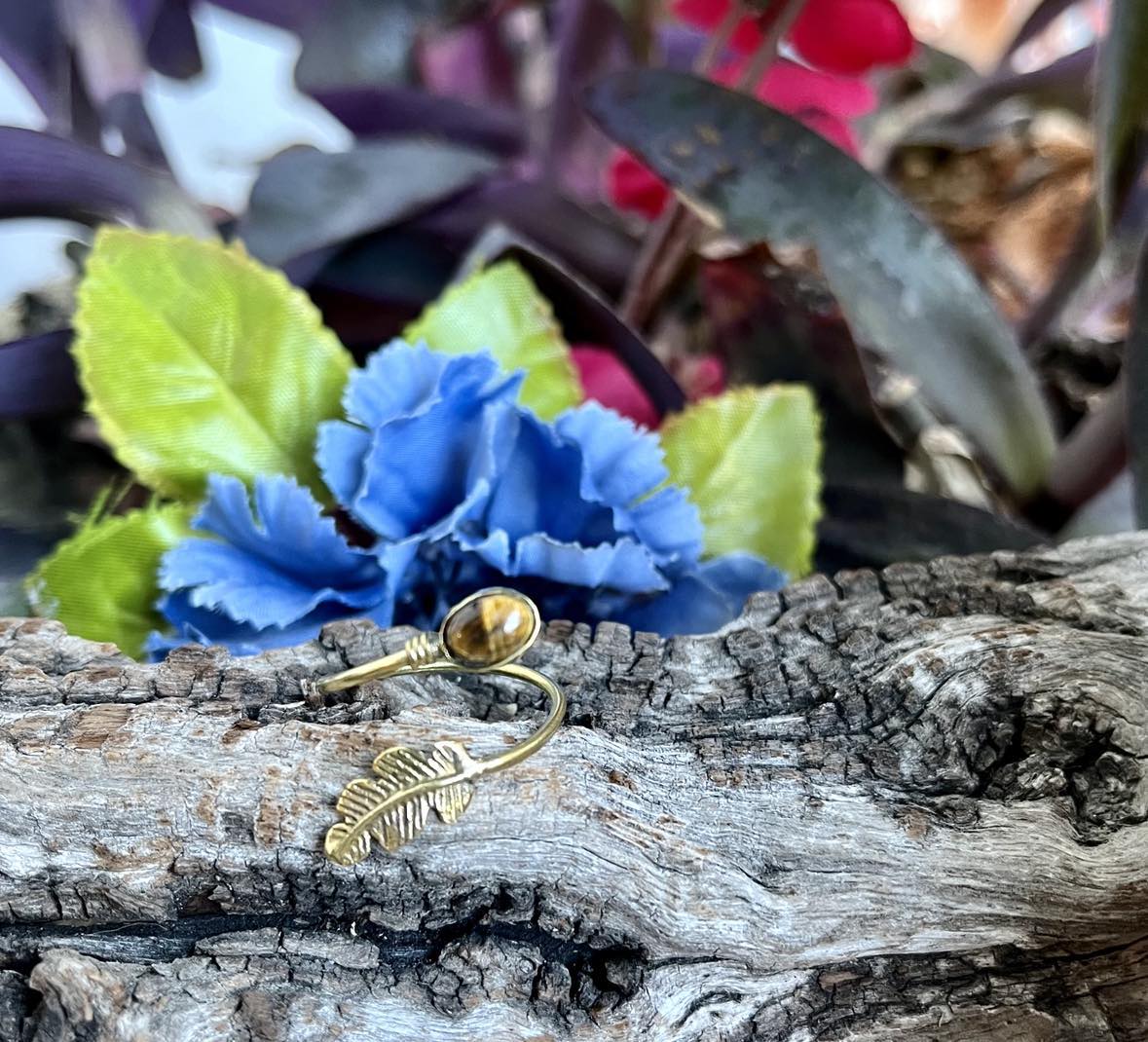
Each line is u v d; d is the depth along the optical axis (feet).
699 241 0.42
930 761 0.29
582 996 0.27
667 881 0.27
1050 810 0.28
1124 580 0.32
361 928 0.27
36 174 0.37
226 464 0.34
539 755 0.28
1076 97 0.51
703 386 0.47
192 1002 0.26
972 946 0.28
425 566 0.35
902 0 0.66
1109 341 0.51
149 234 0.33
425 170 0.41
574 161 0.51
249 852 0.27
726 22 0.44
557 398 0.38
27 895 0.26
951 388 0.39
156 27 0.56
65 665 0.29
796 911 0.27
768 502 0.38
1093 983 0.28
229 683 0.29
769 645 0.31
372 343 0.44
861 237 0.37
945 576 0.33
